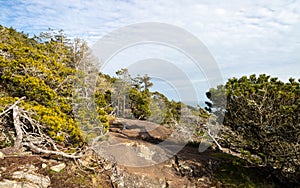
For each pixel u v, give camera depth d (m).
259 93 7.56
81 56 11.66
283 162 7.25
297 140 7.02
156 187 7.56
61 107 8.14
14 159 6.87
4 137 7.72
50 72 8.98
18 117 7.15
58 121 6.96
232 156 9.80
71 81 9.53
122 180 7.59
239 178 8.20
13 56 8.87
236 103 8.18
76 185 6.77
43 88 7.78
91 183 7.05
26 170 6.58
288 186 7.76
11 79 7.84
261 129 7.73
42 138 7.41
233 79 8.50
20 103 7.34
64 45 14.06
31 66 8.51
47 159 7.39
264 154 7.77
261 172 8.62
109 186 7.26
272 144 7.53
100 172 7.65
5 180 6.04
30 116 7.32
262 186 7.67
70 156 7.30
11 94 8.17
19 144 7.21
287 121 7.07
